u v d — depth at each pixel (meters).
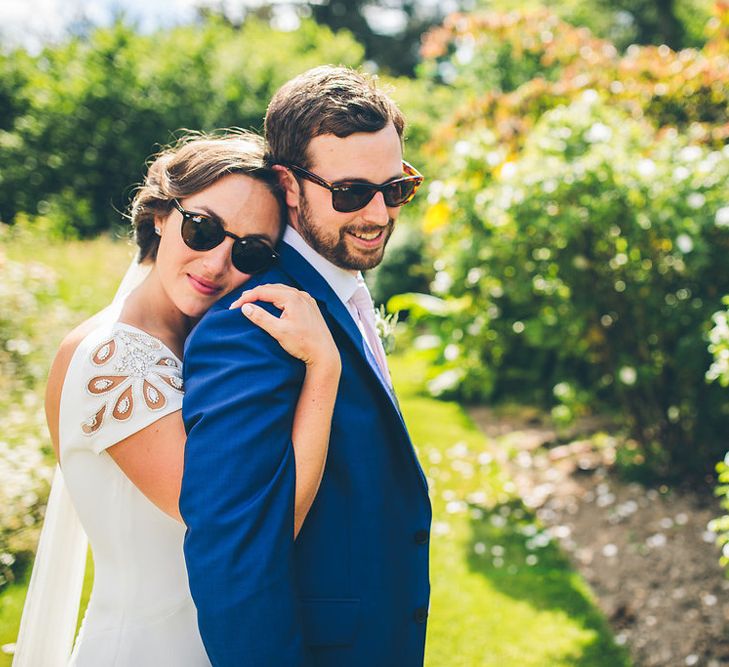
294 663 1.11
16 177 10.91
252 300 1.28
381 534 1.31
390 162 1.33
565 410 4.64
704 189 3.96
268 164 1.41
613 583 3.43
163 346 1.39
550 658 2.85
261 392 1.16
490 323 5.18
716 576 3.37
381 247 1.40
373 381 1.34
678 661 2.83
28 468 3.29
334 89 1.32
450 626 3.04
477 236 4.68
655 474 4.42
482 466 4.90
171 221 1.43
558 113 4.54
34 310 5.00
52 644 1.67
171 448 1.26
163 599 1.40
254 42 13.47
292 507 1.16
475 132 5.50
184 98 11.84
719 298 4.04
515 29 7.62
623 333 4.30
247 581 1.09
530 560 3.64
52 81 11.40
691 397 4.22
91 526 1.40
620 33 18.94
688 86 5.83
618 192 3.96
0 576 2.89
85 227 10.95
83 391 1.31
